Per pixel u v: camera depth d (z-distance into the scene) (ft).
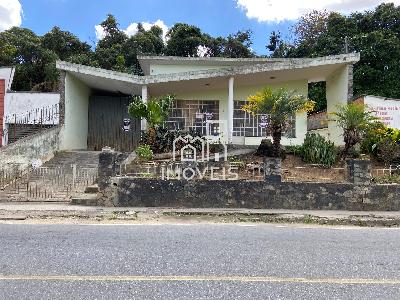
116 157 36.65
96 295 13.76
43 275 15.72
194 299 13.56
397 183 37.09
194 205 35.35
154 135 49.47
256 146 53.42
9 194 37.52
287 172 42.60
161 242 21.53
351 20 98.68
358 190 35.60
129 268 16.75
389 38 89.66
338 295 14.16
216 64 65.57
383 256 19.51
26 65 106.42
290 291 14.46
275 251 20.07
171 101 52.85
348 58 53.72
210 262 17.83
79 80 61.82
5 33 109.09
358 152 47.60
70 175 43.47
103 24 127.85
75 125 61.41
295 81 62.18
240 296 13.88
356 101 56.24
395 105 54.75
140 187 35.40
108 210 32.94
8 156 42.06
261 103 44.70
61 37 118.11
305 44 113.80
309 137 48.93
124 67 105.50
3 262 17.30
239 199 35.42
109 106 69.26
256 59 64.03
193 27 113.70
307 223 30.12
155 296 13.75
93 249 19.67
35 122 64.59
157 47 119.44
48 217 29.60
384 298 13.96
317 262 18.20
